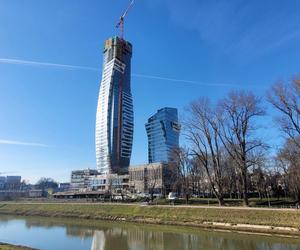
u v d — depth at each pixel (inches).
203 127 3203.7
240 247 1806.1
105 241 2251.5
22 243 2273.6
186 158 4399.6
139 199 5068.9
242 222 2449.6
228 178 4089.6
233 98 3346.5
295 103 2527.1
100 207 4173.2
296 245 1786.4
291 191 3528.5
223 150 3752.5
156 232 2541.8
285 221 2230.6
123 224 3191.4
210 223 2647.6
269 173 4037.9
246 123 2918.3
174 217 3031.5
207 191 5103.3
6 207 5511.8
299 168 3006.9
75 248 2057.1
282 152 3388.3
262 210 2458.2
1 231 2967.5
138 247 1991.9
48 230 2960.1
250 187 4409.5
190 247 1889.8
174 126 3619.6
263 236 2103.8
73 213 4306.1
